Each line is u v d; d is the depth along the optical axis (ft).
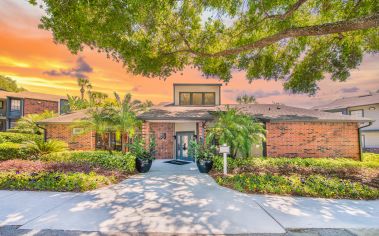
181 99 50.93
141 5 21.26
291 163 32.17
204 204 16.76
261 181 21.75
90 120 33.53
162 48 33.96
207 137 31.83
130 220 13.55
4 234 11.66
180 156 45.78
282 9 27.37
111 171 27.25
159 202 17.12
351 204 17.26
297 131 37.09
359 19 19.93
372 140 75.41
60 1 20.20
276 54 38.50
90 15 22.03
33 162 30.76
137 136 35.35
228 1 25.13
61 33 24.39
